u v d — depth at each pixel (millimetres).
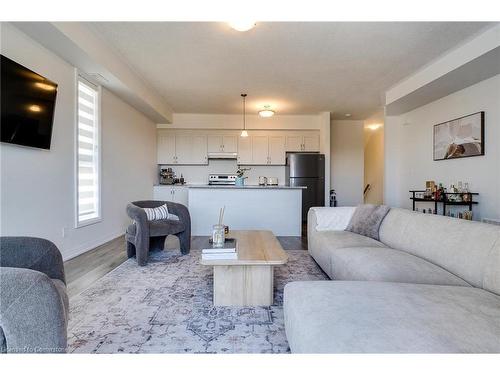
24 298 896
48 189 2938
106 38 3115
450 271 1753
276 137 6816
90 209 3791
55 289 975
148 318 1887
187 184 6668
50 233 2971
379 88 4695
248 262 1979
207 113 6523
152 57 3576
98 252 3574
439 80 3670
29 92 2529
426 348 903
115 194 4461
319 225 3188
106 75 3514
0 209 2387
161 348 1548
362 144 7074
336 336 988
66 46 2789
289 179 6355
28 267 1407
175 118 6555
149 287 2432
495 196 3502
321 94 5012
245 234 2916
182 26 2846
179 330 1737
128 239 3238
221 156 6742
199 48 3311
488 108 3602
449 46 3223
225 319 1882
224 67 3871
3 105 2260
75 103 3320
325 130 6301
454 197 3912
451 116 4246
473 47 3061
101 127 3959
